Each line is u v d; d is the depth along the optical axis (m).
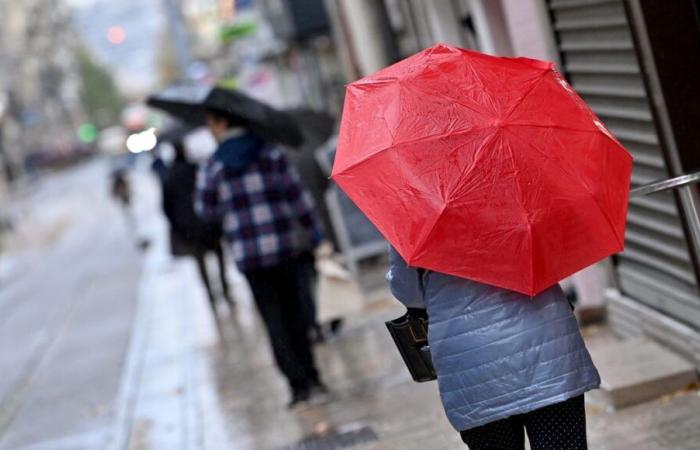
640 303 9.13
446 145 4.49
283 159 10.09
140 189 64.25
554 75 4.75
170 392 12.55
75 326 20.67
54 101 140.88
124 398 12.75
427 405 9.39
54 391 14.92
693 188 6.07
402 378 10.60
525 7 10.46
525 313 4.64
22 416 13.77
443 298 4.71
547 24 9.55
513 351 4.61
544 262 4.47
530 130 4.48
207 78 50.06
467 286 4.68
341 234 16.78
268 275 10.12
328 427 9.46
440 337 4.71
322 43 34.66
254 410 10.74
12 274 36.59
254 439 9.70
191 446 9.99
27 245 47.78
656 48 7.64
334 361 12.03
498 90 4.57
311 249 10.30
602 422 7.79
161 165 16.84
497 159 4.43
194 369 13.45
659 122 7.79
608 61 8.60
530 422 4.81
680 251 8.10
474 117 4.50
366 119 4.73
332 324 13.37
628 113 8.47
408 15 17.72
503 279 4.50
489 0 12.53
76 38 154.75
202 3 55.50
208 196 10.14
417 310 5.03
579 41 9.08
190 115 12.67
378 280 16.70
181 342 15.49
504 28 12.58
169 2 39.94
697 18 7.62
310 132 17.36
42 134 134.62
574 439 4.74
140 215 47.38
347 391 10.55
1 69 113.19
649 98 7.82
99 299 23.73
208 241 16.86
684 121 7.65
